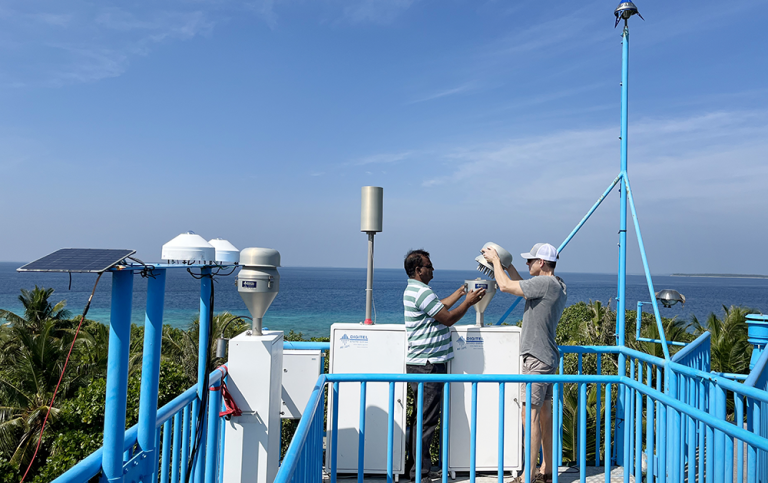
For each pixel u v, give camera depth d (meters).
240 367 3.25
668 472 3.25
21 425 22.28
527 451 3.33
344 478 3.95
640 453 3.28
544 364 3.73
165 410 2.37
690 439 3.02
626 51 4.85
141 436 2.10
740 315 23.33
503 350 4.02
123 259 1.73
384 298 168.62
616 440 4.31
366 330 4.00
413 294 3.77
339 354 3.98
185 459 2.72
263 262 3.37
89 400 21.73
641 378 4.14
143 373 2.10
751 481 2.81
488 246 4.25
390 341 3.99
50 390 24.73
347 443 3.94
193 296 150.88
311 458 2.27
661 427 3.21
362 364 3.97
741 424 2.75
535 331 3.77
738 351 21.61
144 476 2.11
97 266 1.64
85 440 20.66
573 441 14.31
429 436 3.76
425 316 3.77
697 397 3.37
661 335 3.83
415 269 3.91
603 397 16.98
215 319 22.06
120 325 1.79
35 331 33.66
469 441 3.98
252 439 3.23
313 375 4.02
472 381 3.24
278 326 109.44
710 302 185.75
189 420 2.84
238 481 3.20
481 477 4.00
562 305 3.83
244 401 3.24
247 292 3.30
